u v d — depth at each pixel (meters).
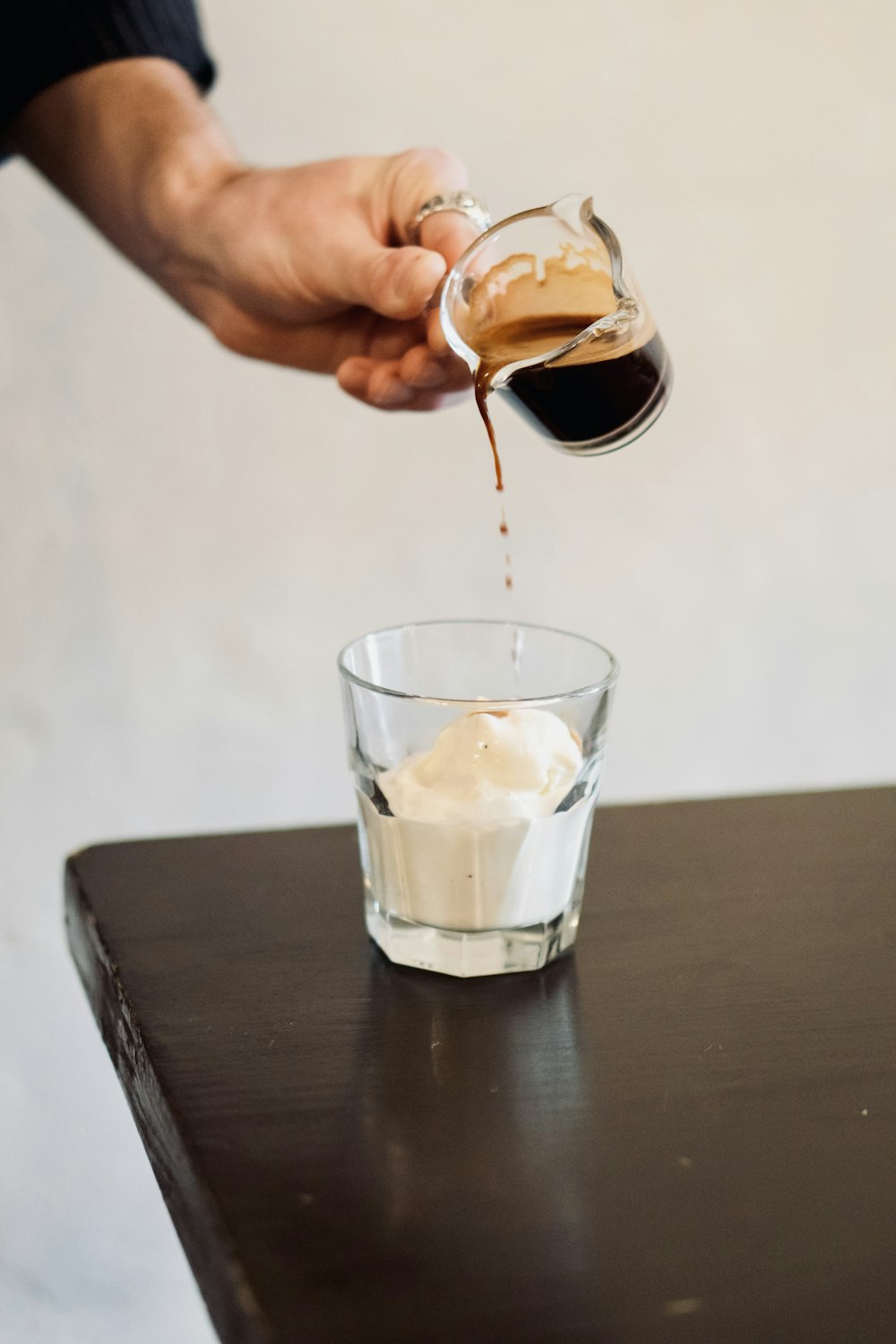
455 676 0.77
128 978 0.72
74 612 1.24
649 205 1.28
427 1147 0.65
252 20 1.18
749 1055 0.69
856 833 0.84
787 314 1.33
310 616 1.29
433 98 1.22
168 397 1.21
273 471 1.25
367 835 0.74
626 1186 0.64
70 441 1.20
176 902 0.77
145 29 0.99
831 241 1.32
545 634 0.77
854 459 1.37
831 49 1.27
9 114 1.00
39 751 1.26
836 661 1.43
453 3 1.20
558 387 0.76
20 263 1.17
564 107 1.24
